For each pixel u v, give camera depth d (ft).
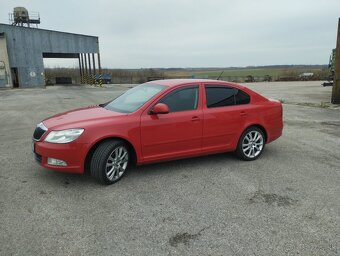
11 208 12.38
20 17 135.03
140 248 9.84
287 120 34.22
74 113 16.58
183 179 15.72
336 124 31.71
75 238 10.34
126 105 16.88
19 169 16.99
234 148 18.40
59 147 13.93
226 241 10.27
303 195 13.98
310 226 11.28
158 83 18.02
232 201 13.28
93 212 12.14
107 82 153.58
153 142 15.66
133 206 12.69
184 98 16.74
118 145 14.82
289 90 82.38
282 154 20.56
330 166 18.08
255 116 18.78
